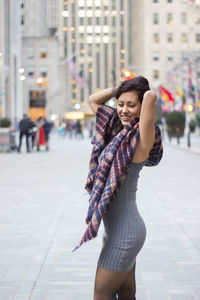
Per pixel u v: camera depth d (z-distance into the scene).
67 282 4.32
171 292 4.05
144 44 80.50
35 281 4.35
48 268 4.74
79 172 13.81
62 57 128.38
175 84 53.50
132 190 2.77
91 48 137.75
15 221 7.01
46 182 11.55
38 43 83.12
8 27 61.28
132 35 101.62
